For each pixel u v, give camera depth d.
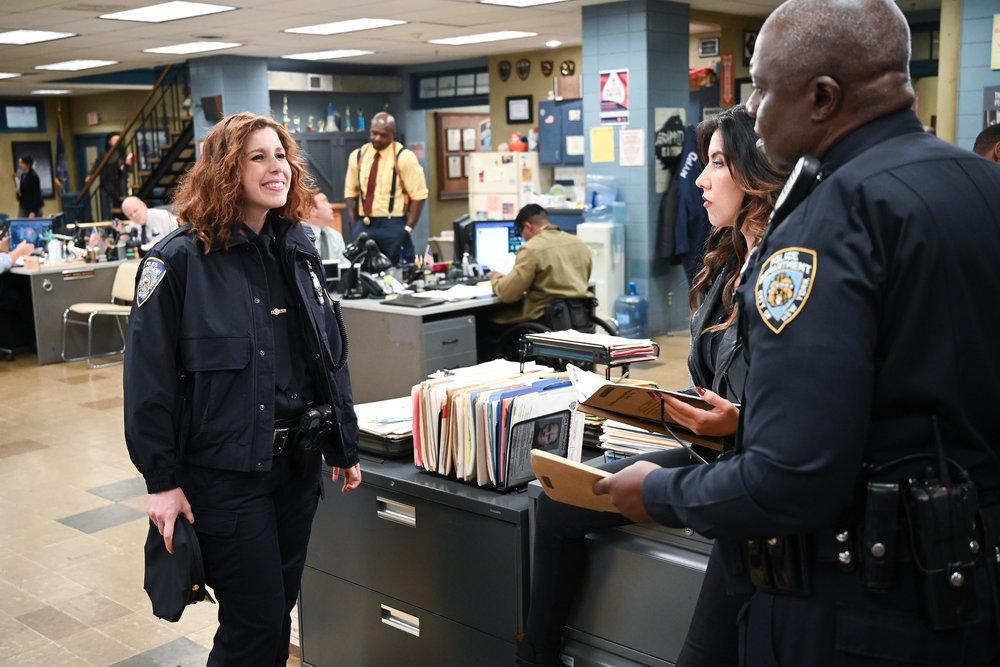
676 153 8.48
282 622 2.27
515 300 5.36
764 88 1.25
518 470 2.35
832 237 1.13
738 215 1.95
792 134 1.24
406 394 5.16
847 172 1.17
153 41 10.05
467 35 10.28
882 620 1.18
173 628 3.31
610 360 2.80
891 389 1.16
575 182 10.74
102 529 4.30
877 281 1.12
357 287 5.62
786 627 1.26
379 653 2.64
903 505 1.16
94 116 18.27
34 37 9.63
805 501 1.10
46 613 3.44
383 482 2.53
